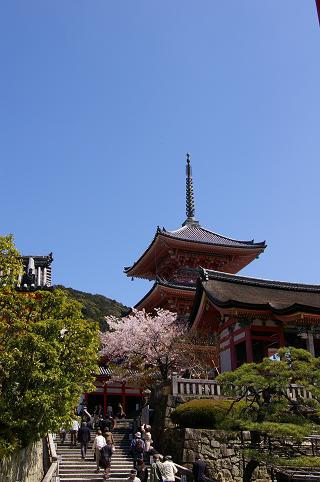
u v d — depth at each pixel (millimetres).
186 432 25062
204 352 42062
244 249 61812
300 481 20953
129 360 47250
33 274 33438
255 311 35000
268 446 21453
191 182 73938
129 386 59281
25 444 18281
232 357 36688
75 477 24297
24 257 39500
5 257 20672
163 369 44906
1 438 16797
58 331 18656
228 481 24391
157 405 30609
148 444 27078
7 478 16766
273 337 37062
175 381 29406
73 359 18875
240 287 42375
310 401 21062
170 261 61312
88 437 27922
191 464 24375
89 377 19594
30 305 19547
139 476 23719
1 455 16344
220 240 65500
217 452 24891
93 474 24766
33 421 17484
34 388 17719
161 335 45500
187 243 59875
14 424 16797
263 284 44656
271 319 36062
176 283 56781
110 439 26891
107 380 58625
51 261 39625
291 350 21703
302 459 19516
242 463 24734
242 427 20969
